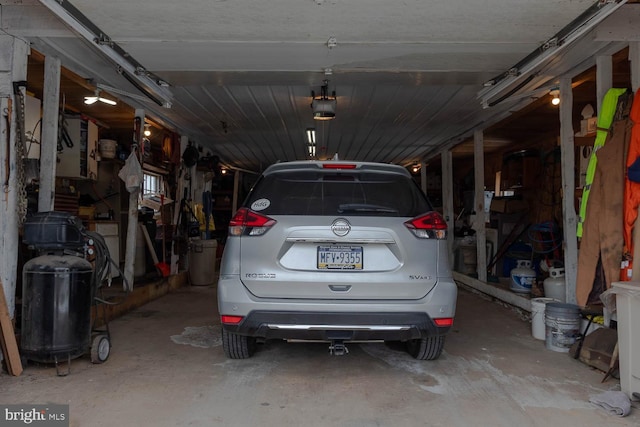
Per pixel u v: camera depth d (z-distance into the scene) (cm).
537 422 284
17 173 386
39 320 357
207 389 335
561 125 487
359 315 321
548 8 317
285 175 358
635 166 349
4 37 380
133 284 660
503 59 433
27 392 327
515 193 898
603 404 302
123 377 359
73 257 378
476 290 783
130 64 452
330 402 313
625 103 389
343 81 528
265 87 573
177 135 845
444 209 992
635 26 367
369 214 337
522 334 498
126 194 811
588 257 399
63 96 571
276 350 431
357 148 1063
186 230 865
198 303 677
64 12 321
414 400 316
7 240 376
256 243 330
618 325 323
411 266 328
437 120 752
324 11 327
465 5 315
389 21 343
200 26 354
